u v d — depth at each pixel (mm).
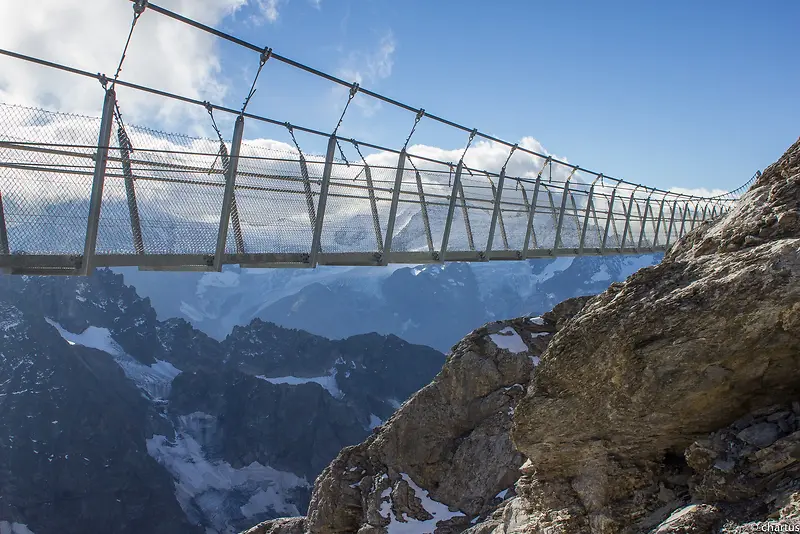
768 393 8562
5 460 155000
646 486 9594
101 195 11094
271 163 13664
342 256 15328
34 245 10586
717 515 7707
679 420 9039
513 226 21891
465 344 28453
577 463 10266
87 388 183875
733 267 8531
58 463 159125
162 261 12070
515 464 24766
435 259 18391
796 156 9367
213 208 12844
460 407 27438
